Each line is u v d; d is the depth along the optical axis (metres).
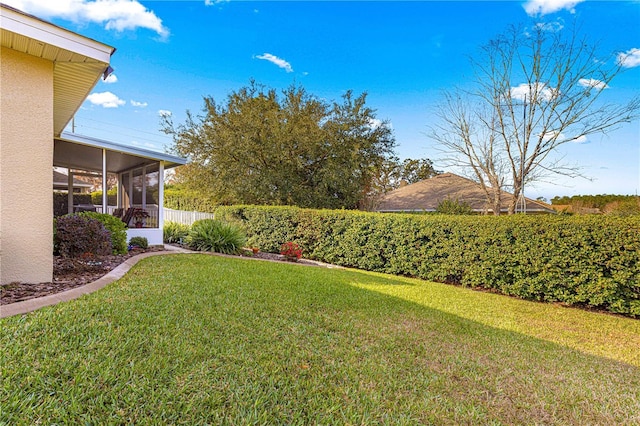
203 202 19.97
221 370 2.61
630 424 2.47
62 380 2.19
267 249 12.09
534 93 13.01
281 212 11.78
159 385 2.30
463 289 7.50
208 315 3.71
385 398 2.56
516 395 2.81
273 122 16.28
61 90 5.34
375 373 2.90
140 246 9.36
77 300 3.63
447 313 5.11
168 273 5.57
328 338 3.56
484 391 2.83
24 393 2.02
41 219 4.27
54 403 1.98
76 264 5.60
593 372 3.38
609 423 2.48
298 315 4.16
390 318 4.56
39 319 2.96
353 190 18.19
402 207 19.50
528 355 3.71
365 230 9.84
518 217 7.13
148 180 10.93
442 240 8.26
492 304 6.07
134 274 5.34
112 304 3.60
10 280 4.05
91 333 2.85
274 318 3.94
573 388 2.98
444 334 4.14
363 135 18.72
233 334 3.32
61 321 2.98
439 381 2.91
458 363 3.32
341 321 4.17
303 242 11.24
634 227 5.66
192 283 4.96
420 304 5.49
